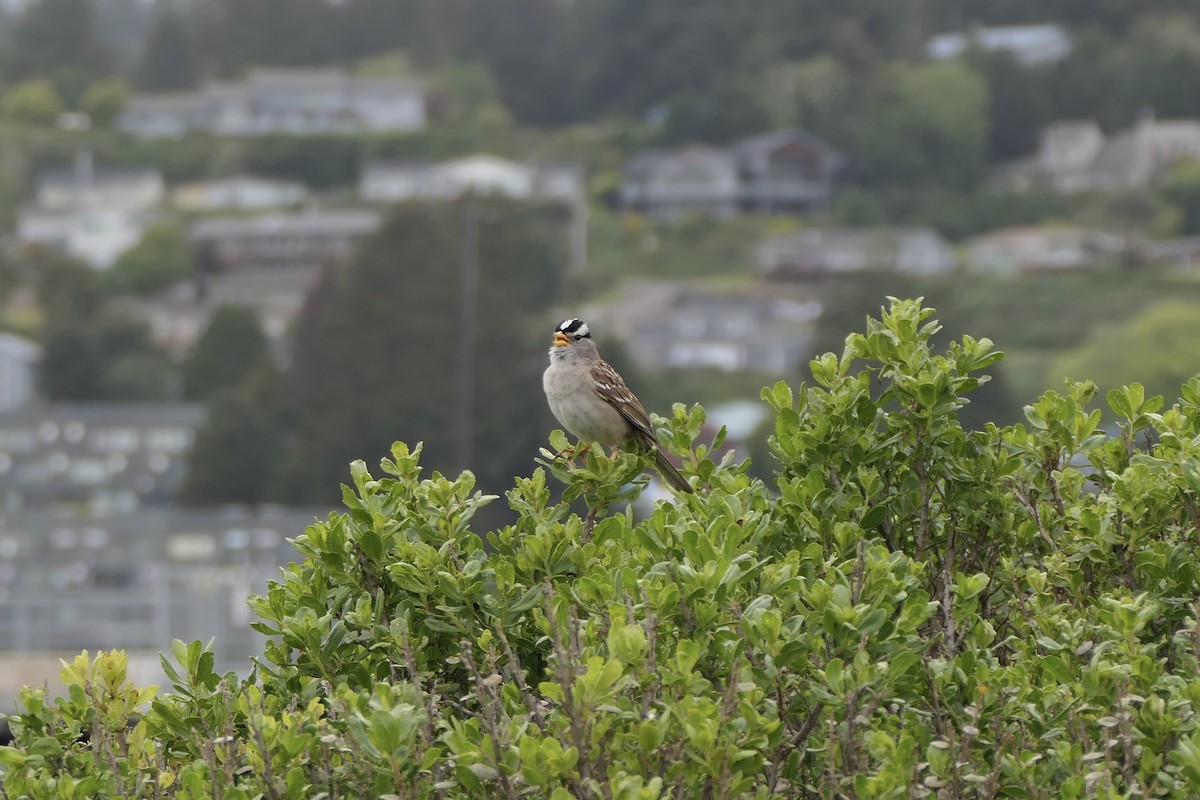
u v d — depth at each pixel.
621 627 4.86
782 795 5.14
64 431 80.75
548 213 120.50
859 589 5.20
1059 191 121.19
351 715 4.95
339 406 64.31
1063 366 69.75
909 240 106.56
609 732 4.91
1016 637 6.38
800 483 6.40
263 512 58.88
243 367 85.56
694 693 4.83
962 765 4.91
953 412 6.61
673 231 125.00
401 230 68.88
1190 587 5.98
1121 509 6.25
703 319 97.75
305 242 127.88
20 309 109.00
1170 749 4.97
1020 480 6.91
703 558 5.25
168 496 76.50
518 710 5.29
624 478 6.48
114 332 95.38
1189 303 84.38
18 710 5.74
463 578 5.67
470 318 65.69
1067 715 5.18
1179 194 115.25
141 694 5.77
